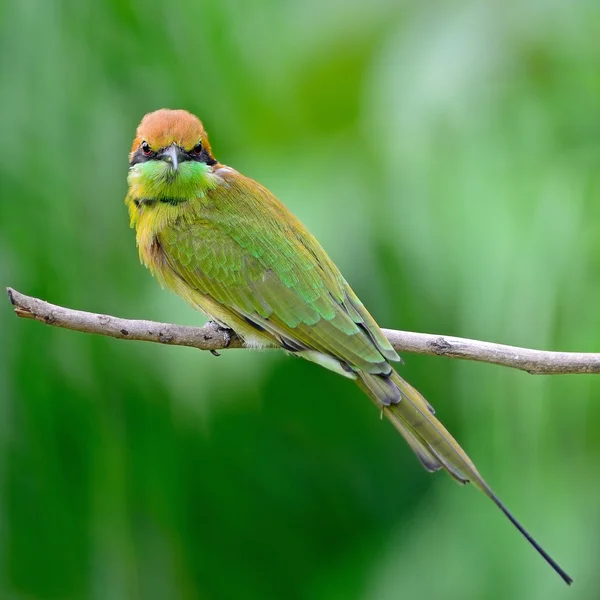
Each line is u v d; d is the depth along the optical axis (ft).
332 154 45.29
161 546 39.99
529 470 41.06
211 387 41.83
